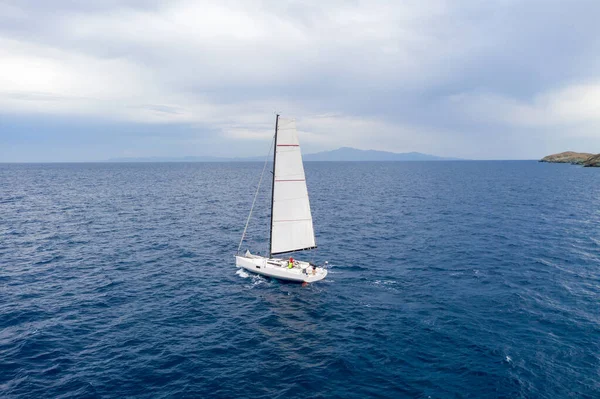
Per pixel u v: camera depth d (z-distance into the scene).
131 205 82.38
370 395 19.20
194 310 29.31
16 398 18.47
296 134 35.09
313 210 76.06
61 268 38.38
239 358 22.69
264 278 36.78
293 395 19.25
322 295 32.34
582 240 49.19
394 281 35.31
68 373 20.70
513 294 31.50
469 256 42.66
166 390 19.50
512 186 124.69
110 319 27.42
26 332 25.03
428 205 82.19
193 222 63.94
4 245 46.78
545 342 23.84
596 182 133.62
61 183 142.50
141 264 40.34
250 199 96.88
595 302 29.73
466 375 20.67
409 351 23.27
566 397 18.73
